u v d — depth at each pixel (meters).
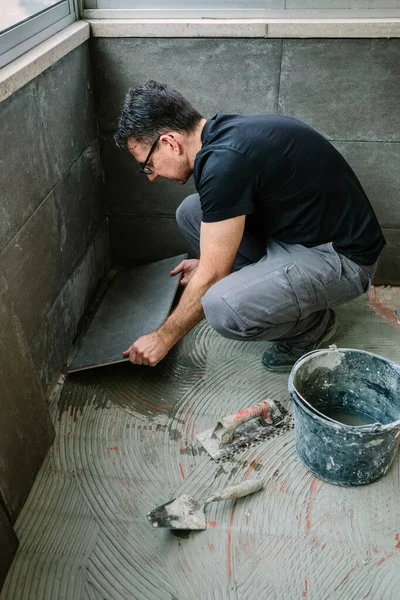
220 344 2.26
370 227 1.88
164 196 2.54
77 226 2.27
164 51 2.21
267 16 2.16
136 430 1.89
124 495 1.68
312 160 1.73
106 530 1.58
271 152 1.67
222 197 1.65
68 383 2.09
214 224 1.69
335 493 1.67
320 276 1.86
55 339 2.11
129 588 1.45
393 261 2.55
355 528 1.58
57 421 1.93
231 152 1.63
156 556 1.52
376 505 1.64
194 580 1.46
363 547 1.53
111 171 2.51
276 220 1.85
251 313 1.84
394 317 2.38
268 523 1.59
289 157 1.70
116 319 2.30
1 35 1.62
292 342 2.07
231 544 1.54
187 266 2.41
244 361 2.18
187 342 2.27
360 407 1.86
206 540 1.55
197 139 1.71
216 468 1.75
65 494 1.68
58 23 2.03
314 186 1.76
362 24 2.05
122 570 1.49
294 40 2.13
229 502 1.65
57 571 1.48
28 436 1.66
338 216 1.83
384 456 1.62
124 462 1.78
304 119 2.30
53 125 1.96
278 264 1.87
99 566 1.50
